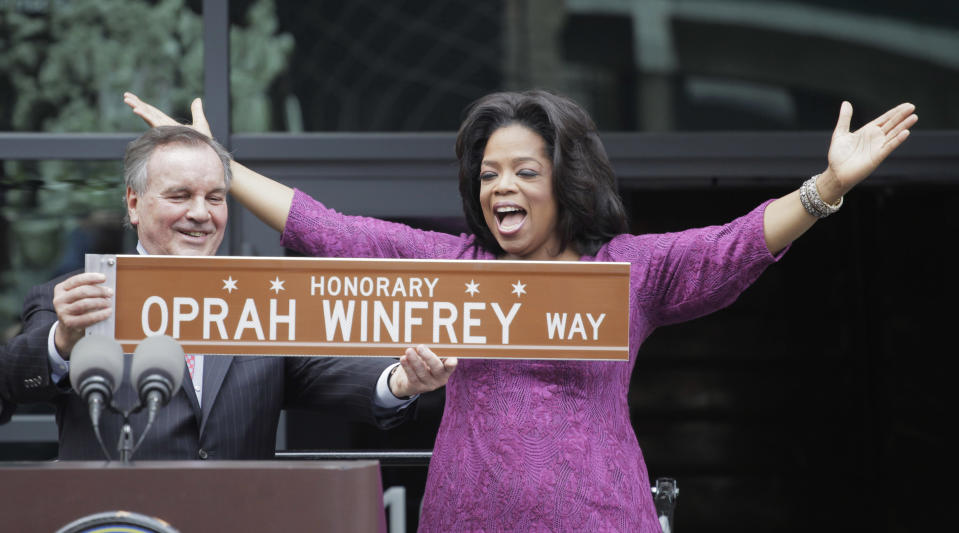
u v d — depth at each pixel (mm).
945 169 13594
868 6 13656
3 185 14086
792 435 21328
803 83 13680
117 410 5582
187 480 5199
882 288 20266
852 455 21172
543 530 6938
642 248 7457
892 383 20109
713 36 13727
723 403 21438
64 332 6621
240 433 7336
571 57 13781
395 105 13852
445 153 13617
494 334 6664
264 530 5199
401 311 6664
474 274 6684
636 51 13727
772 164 13648
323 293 6676
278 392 7605
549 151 7355
